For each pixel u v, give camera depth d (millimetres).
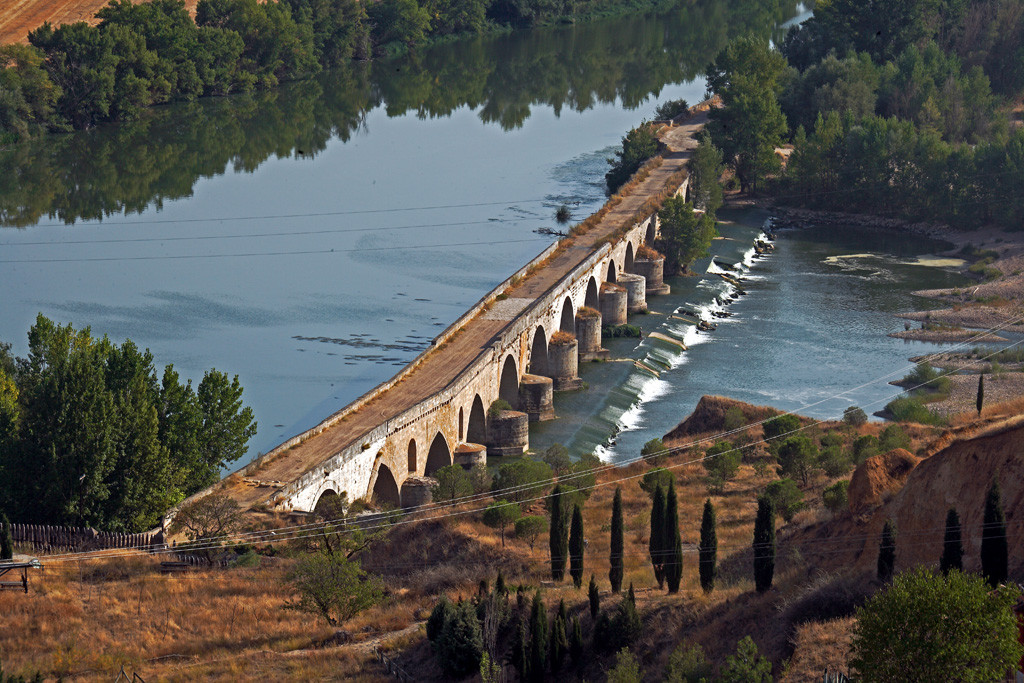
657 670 149750
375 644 175875
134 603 188000
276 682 164375
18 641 175375
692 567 186250
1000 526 132625
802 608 144500
